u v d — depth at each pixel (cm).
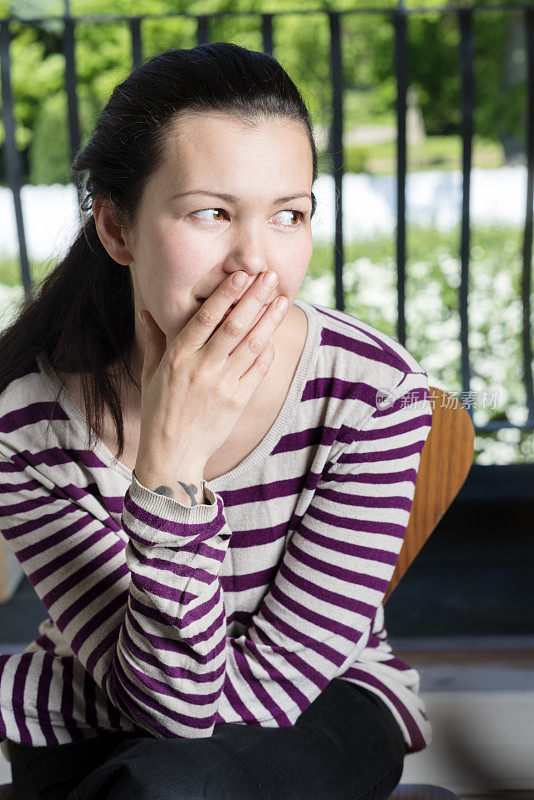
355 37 871
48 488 119
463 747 156
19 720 117
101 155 103
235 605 121
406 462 117
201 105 95
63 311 118
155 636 102
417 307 381
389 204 714
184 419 99
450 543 274
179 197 95
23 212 270
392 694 121
